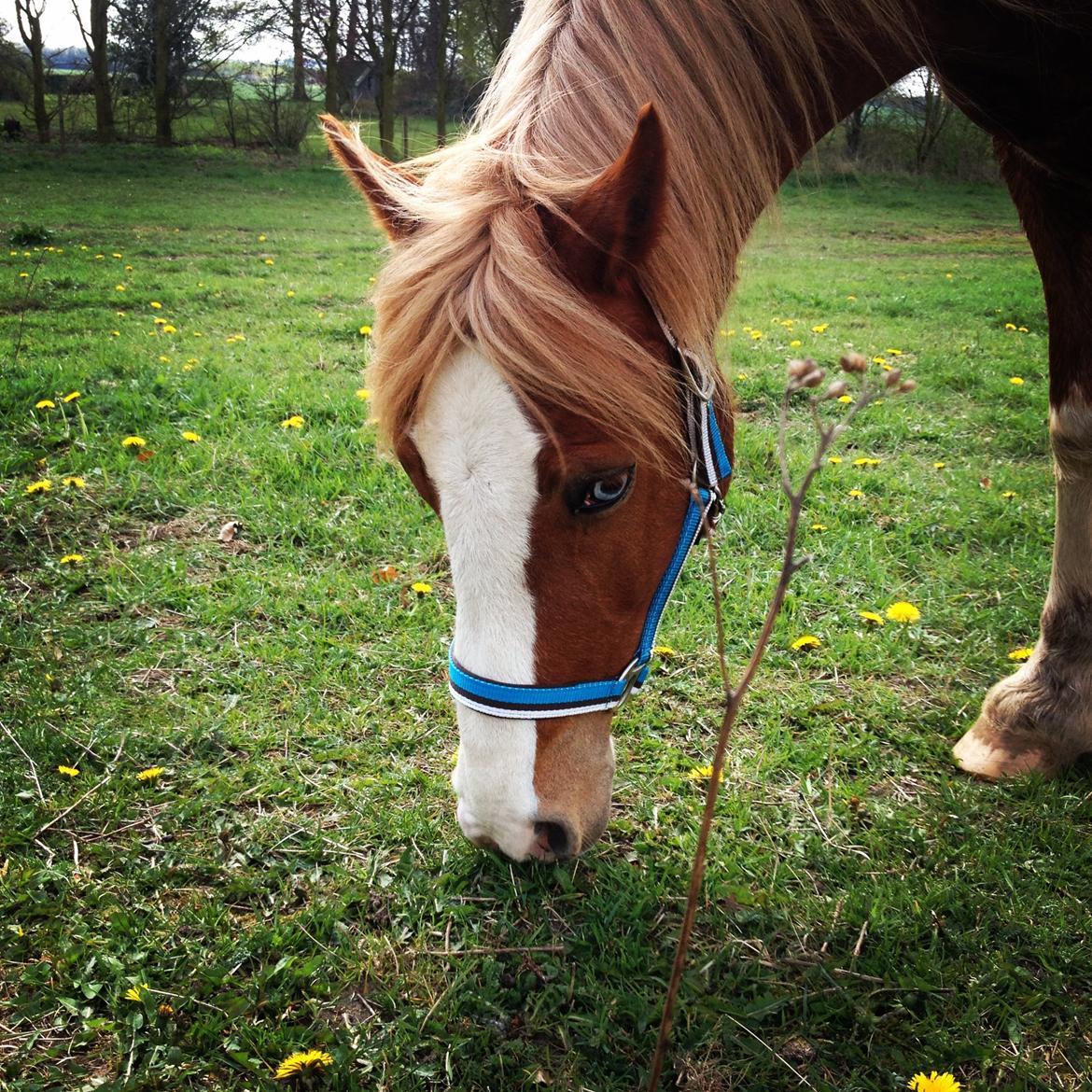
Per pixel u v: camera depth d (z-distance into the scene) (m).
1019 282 9.78
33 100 26.14
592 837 1.57
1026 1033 1.65
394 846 2.05
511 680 1.45
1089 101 1.87
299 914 1.85
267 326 6.49
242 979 1.72
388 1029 1.62
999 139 2.15
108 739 2.34
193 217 13.52
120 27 25.06
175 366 5.05
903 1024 1.64
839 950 1.81
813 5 1.74
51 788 2.18
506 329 1.29
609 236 1.34
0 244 10.00
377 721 2.47
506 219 1.36
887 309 7.92
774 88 1.72
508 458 1.34
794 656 2.79
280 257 10.21
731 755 2.38
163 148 23.20
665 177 1.31
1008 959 1.79
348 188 19.06
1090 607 2.28
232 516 3.52
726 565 3.28
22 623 2.81
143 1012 1.64
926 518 3.65
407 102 25.58
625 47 1.54
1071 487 2.28
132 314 6.77
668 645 2.81
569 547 1.41
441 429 1.37
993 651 2.86
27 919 1.83
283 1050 1.58
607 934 1.82
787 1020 1.66
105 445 3.94
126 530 3.41
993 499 3.82
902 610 2.57
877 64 1.87
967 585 3.21
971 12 1.82
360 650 2.78
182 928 1.83
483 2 18.19
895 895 1.92
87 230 11.68
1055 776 2.32
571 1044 1.60
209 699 2.54
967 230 15.45
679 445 1.48
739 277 1.73
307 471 3.90
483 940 1.83
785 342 6.40
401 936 1.82
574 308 1.31
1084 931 1.85
